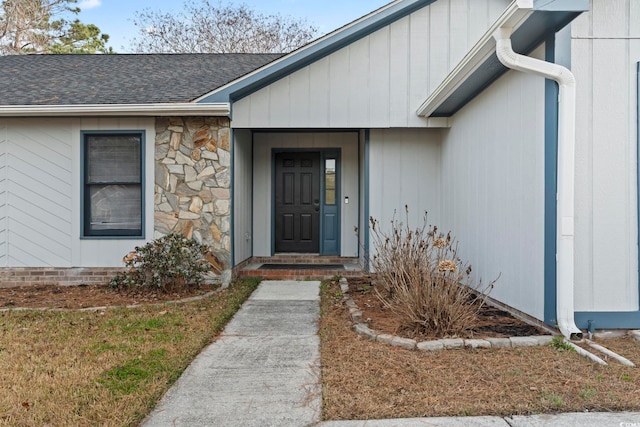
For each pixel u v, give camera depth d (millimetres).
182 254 6172
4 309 5203
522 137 4543
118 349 3811
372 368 3379
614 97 4047
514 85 4715
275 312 5285
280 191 9023
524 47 4387
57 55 10023
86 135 6887
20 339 4059
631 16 4051
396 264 5309
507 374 3197
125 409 2742
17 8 19234
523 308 4559
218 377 3316
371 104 7121
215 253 6816
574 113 3826
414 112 7133
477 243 5844
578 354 3561
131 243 6871
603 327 4016
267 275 7504
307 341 4172
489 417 2639
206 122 6863
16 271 6879
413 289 4320
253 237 8828
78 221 6863
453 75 5082
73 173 6855
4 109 6496
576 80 4020
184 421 2652
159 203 6852
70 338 4098
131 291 6168
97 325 4531
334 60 7094
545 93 4051
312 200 9016
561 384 3021
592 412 2676
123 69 8664
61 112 6527
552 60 3955
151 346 3896
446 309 4070
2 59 9664
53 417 2643
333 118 7098
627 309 4031
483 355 3592
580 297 4035
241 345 4066
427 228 7531
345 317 4906
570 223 3836
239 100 7000
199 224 6844
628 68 4059
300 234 9047
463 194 6395
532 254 4355
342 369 3377
